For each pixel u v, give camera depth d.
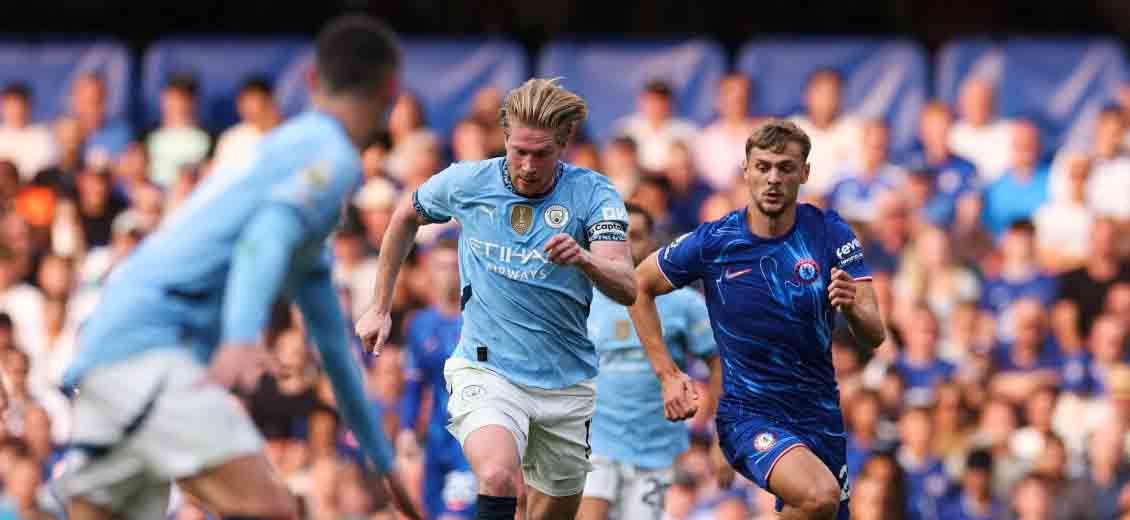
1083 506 36.03
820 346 22.86
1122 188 47.19
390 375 38.22
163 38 59.66
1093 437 37.03
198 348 16.52
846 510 23.62
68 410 40.25
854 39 52.94
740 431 22.95
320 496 36.03
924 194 45.38
